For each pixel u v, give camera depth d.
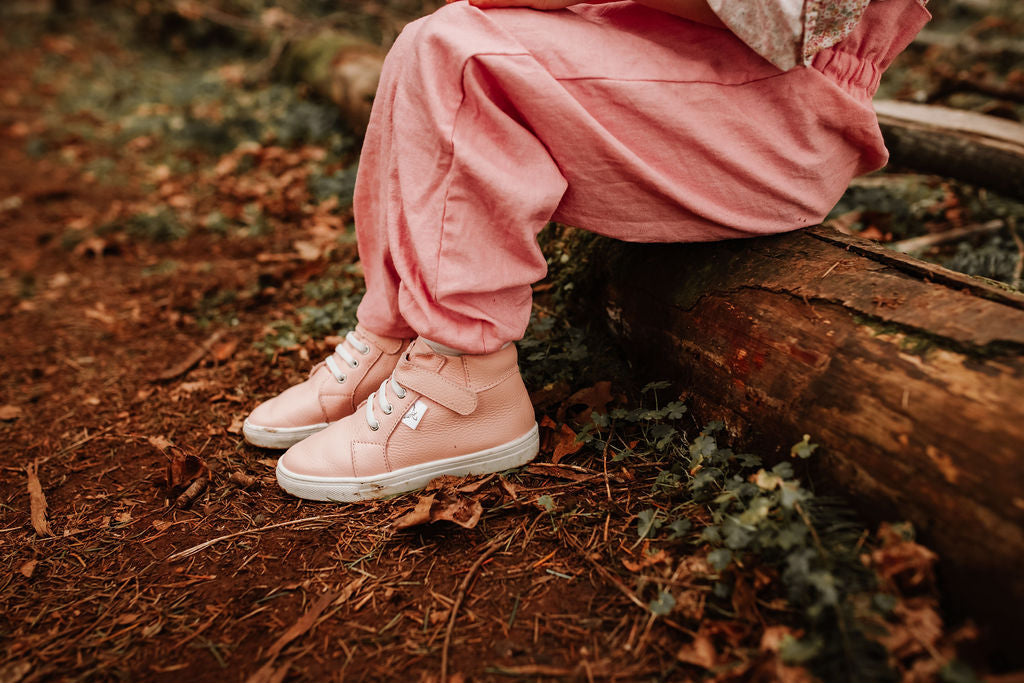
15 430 2.11
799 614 1.20
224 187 3.94
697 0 1.34
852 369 1.31
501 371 1.61
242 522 1.64
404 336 1.77
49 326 2.77
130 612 1.42
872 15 1.43
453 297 1.43
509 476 1.68
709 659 1.19
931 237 2.47
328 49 4.89
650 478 1.62
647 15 1.47
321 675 1.26
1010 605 1.05
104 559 1.57
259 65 5.75
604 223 1.54
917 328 1.27
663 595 1.29
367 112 3.90
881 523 1.22
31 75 6.52
